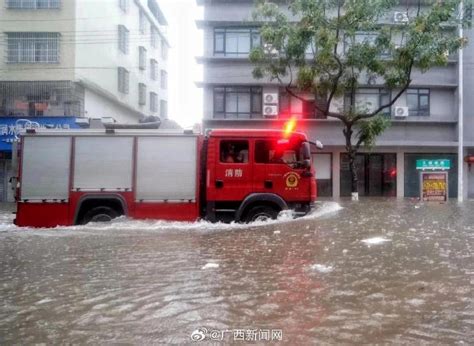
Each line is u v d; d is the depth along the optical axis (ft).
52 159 38.34
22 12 78.54
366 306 15.15
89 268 21.53
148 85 122.01
